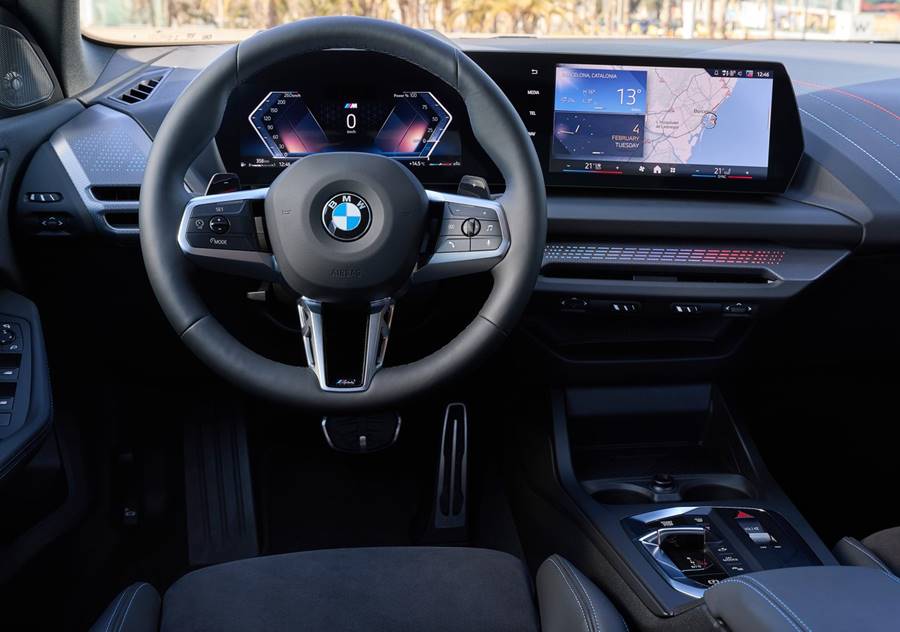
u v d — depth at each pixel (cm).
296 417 198
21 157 146
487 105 114
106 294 158
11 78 147
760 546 143
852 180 163
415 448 202
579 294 159
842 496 190
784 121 164
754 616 81
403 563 118
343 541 187
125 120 156
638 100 162
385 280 109
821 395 191
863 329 174
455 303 138
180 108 111
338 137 146
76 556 168
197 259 112
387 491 199
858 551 129
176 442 194
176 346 170
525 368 172
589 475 171
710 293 160
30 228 146
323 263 107
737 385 192
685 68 162
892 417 188
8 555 144
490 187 154
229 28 178
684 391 179
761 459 169
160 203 111
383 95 144
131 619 101
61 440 169
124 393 187
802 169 171
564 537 161
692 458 179
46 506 159
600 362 170
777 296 160
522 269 115
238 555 183
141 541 184
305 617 107
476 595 111
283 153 146
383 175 107
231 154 145
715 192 167
